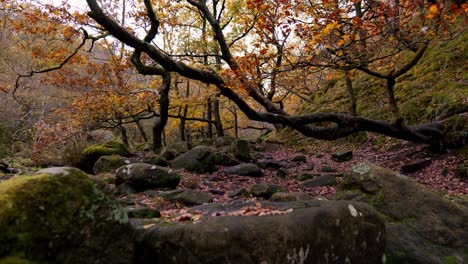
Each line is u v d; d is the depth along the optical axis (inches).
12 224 80.0
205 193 316.2
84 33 379.6
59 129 668.7
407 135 412.8
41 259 82.6
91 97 614.2
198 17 706.2
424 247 173.3
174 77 762.2
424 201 193.0
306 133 398.0
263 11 303.3
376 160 504.7
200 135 1401.3
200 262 103.3
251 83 353.4
